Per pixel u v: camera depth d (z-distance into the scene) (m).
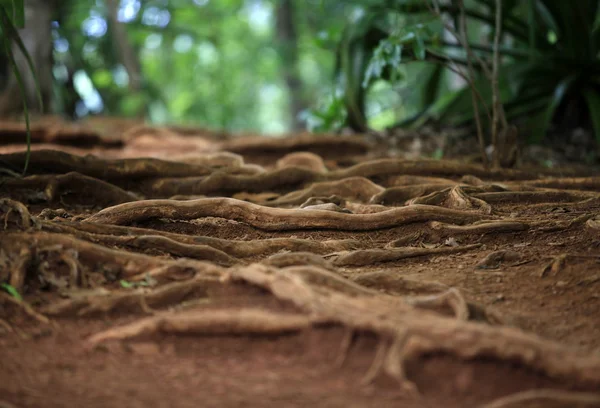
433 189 2.48
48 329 1.49
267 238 2.12
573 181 2.63
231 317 1.43
